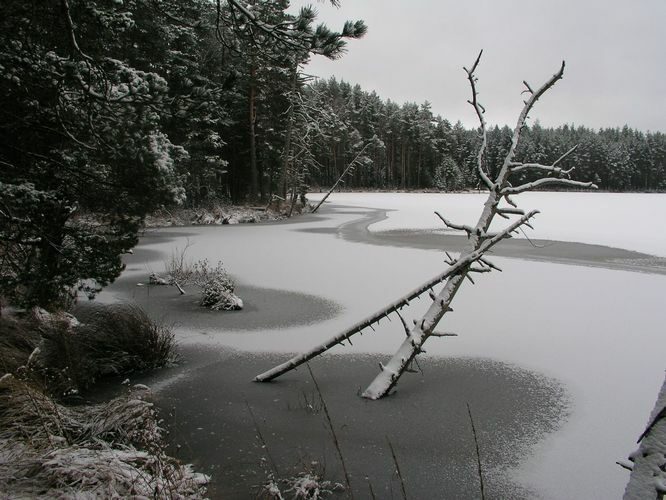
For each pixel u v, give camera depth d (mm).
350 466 4398
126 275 12773
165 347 7062
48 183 5418
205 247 18312
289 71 28297
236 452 4621
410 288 11719
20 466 3219
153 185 5520
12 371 5047
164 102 5137
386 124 80500
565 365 6828
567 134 109250
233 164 36906
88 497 2990
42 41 5219
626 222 27391
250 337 8094
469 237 6465
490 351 7410
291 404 5668
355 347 7629
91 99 5004
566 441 4832
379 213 35625
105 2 4953
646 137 101688
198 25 5824
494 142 90500
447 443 4793
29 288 5590
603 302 10289
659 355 7211
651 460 1381
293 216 33156
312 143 36250
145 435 4215
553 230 23859
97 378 6328
